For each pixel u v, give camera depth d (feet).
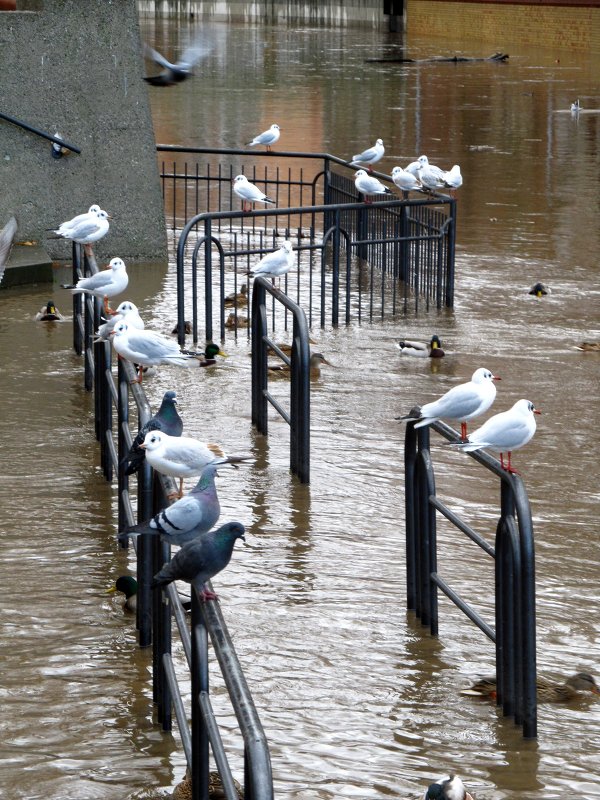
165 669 27.35
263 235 93.71
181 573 23.52
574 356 63.41
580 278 81.66
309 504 42.27
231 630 32.81
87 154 80.94
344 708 29.17
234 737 27.63
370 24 392.47
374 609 34.55
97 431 47.83
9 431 49.01
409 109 182.19
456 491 43.73
